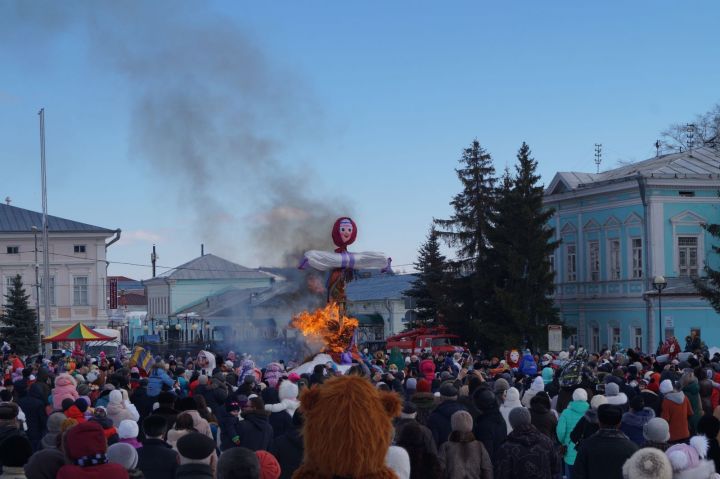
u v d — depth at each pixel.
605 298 62.97
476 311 57.34
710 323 57.62
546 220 57.12
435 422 14.10
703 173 60.66
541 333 54.72
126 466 9.23
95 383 22.88
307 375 22.97
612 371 22.75
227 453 8.30
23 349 70.25
